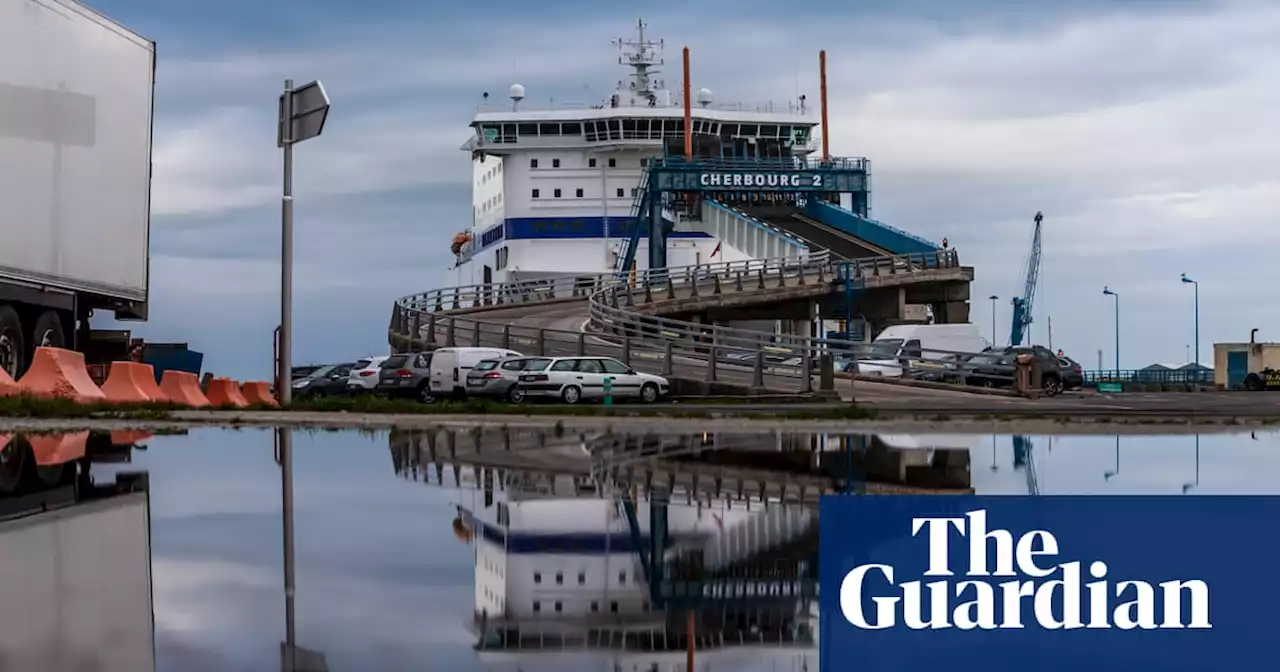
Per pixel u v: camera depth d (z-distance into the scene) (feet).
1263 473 45.55
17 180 78.74
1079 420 79.51
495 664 17.95
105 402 83.15
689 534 30.25
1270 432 72.02
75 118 86.22
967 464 49.32
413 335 198.39
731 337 141.79
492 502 36.52
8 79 77.46
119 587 23.35
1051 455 54.19
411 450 55.06
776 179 334.24
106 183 91.20
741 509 34.83
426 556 26.96
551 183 340.59
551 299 287.28
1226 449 58.18
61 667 17.49
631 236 326.03
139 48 95.96
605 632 20.07
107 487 39.86
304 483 41.39
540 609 21.72
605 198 339.57
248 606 21.71
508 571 25.23
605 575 24.88
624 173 342.44
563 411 85.05
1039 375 150.61
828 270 271.49
